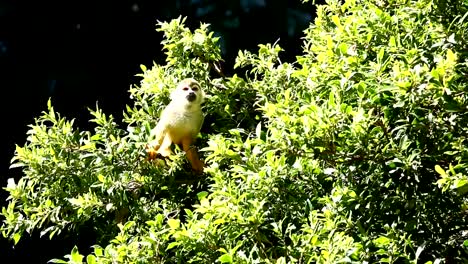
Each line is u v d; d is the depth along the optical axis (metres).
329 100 8.70
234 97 12.13
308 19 22.03
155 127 11.66
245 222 8.46
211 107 11.98
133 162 10.61
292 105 9.65
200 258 8.75
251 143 9.19
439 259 8.43
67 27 21.62
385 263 8.68
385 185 9.12
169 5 21.80
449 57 8.28
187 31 12.21
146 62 21.52
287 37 21.83
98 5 21.62
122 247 8.88
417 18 10.16
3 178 19.53
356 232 8.88
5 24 21.52
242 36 21.78
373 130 8.73
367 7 11.65
